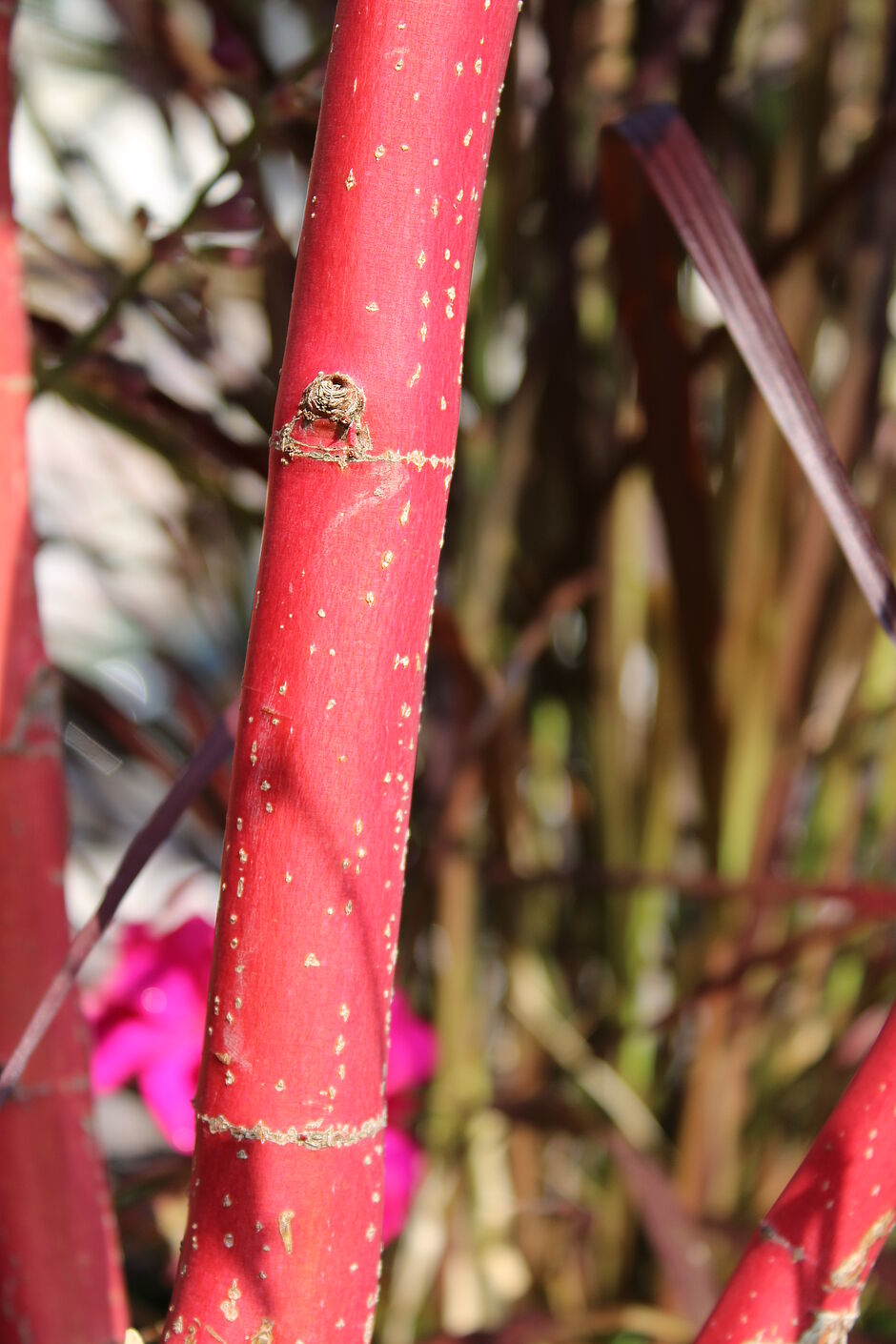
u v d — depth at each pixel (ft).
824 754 2.39
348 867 1.00
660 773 2.31
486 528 2.16
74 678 2.17
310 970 1.00
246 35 1.79
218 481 2.15
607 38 2.17
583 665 2.44
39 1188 1.17
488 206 2.08
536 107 2.16
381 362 0.97
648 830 2.34
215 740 1.15
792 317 2.21
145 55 2.02
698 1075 2.22
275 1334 1.02
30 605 1.17
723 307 1.13
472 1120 2.27
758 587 2.23
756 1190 2.34
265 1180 1.01
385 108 0.97
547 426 2.32
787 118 2.27
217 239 1.32
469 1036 2.28
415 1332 2.23
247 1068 1.00
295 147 1.76
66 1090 1.18
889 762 2.48
